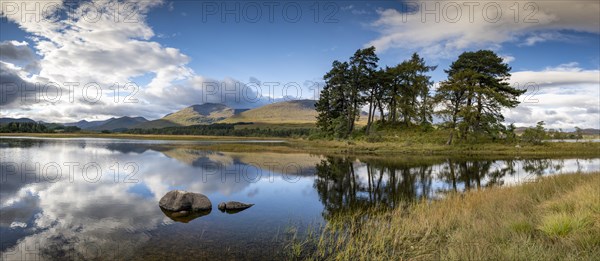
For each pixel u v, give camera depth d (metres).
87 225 12.01
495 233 8.59
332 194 19.05
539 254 6.71
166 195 15.18
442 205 13.12
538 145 53.41
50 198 16.80
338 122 68.19
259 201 16.92
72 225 12.02
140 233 11.09
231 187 20.98
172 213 13.93
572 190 13.74
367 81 62.03
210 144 72.50
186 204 14.56
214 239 10.48
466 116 50.84
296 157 41.44
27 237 10.61
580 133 82.06
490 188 17.95
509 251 6.85
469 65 55.03
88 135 142.00
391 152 45.88
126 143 75.94
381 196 18.52
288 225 12.20
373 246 9.41
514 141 54.97
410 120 65.06
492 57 53.66
